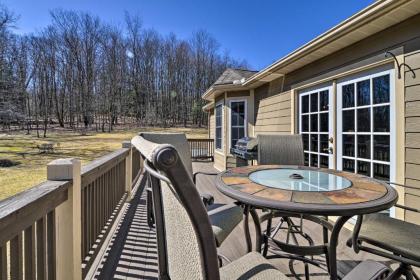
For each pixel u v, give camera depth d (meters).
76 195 1.68
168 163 0.54
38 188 1.34
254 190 1.52
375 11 2.44
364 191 1.49
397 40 2.66
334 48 3.39
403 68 2.60
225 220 1.78
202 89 35.00
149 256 2.41
